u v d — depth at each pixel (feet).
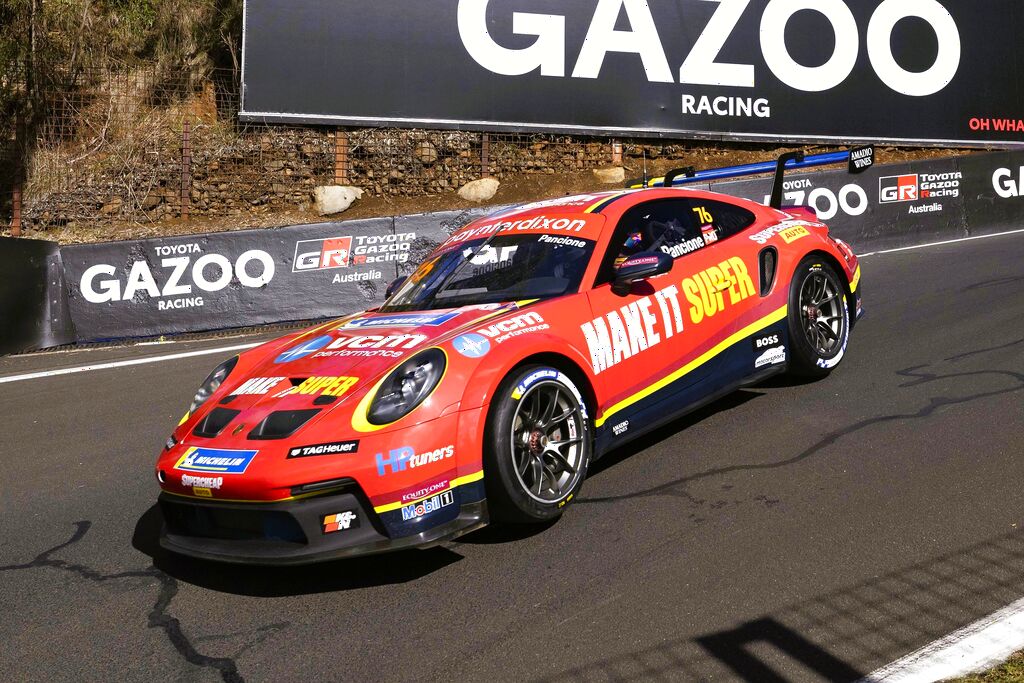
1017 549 9.25
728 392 14.08
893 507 10.52
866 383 15.55
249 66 37.78
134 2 41.93
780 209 16.80
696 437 13.66
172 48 42.01
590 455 11.64
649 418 12.73
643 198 14.17
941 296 23.04
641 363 12.48
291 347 12.34
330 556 9.45
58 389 21.57
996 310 20.39
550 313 11.62
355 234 29.37
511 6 40.27
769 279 14.93
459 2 39.68
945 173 36.19
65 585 10.63
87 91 40.52
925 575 8.90
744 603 8.70
